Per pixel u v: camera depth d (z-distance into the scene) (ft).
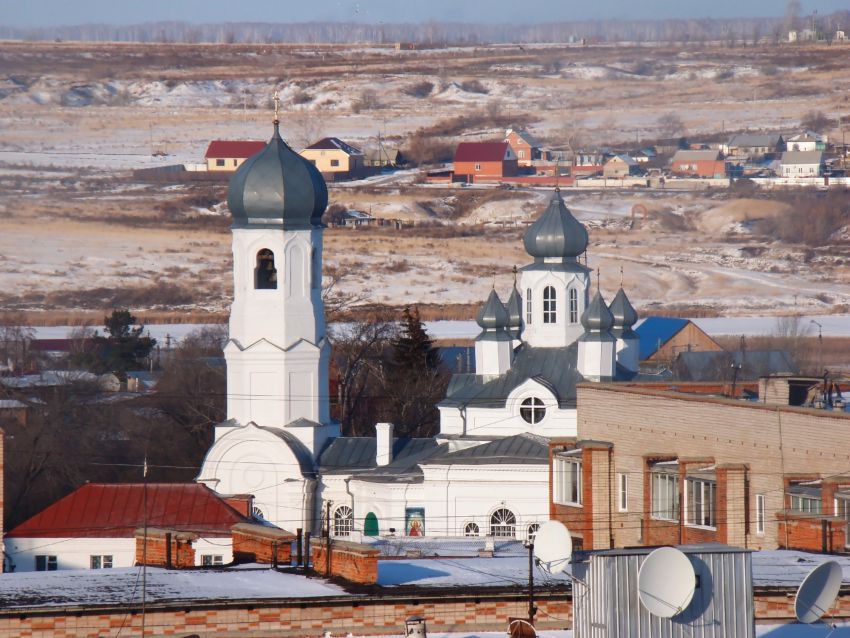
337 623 470.39
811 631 469.98
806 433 647.56
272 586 490.49
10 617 458.09
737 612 413.80
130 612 462.19
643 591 404.16
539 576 504.84
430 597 474.90
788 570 514.27
